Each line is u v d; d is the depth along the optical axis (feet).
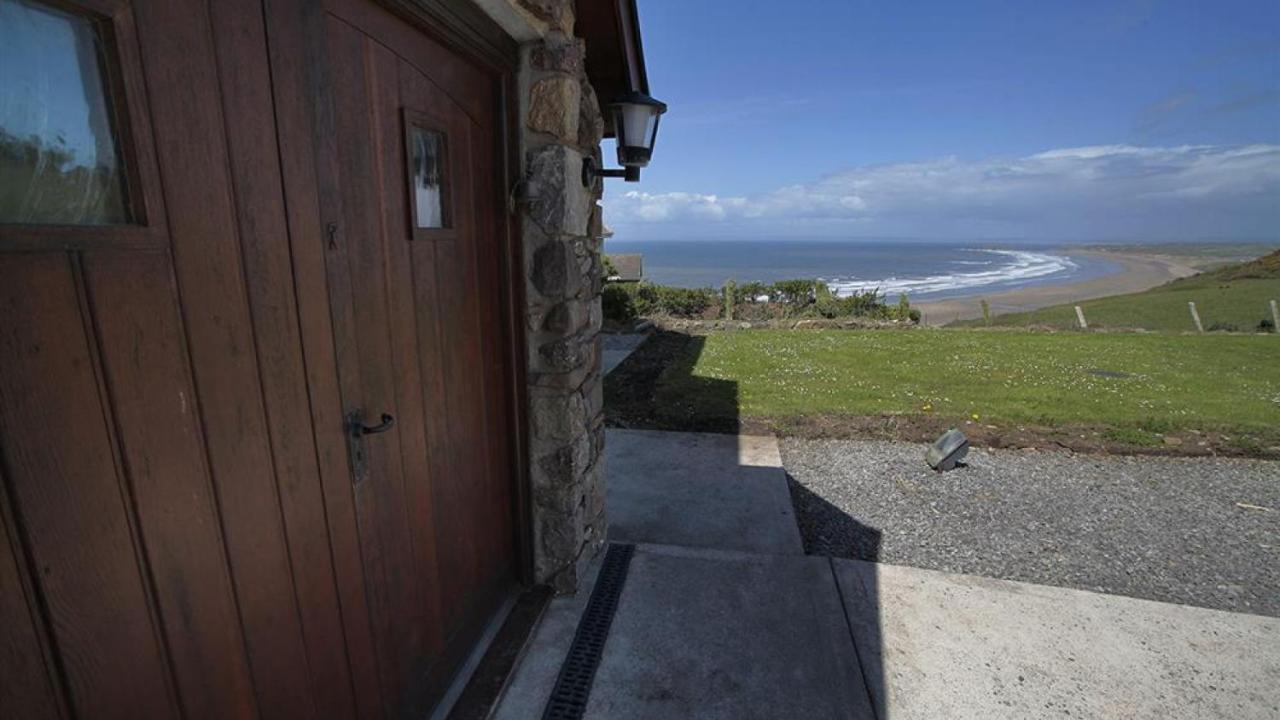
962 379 20.35
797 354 25.07
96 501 2.49
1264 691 6.32
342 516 4.17
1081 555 9.40
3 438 2.15
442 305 5.56
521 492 7.49
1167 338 28.73
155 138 2.65
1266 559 9.30
